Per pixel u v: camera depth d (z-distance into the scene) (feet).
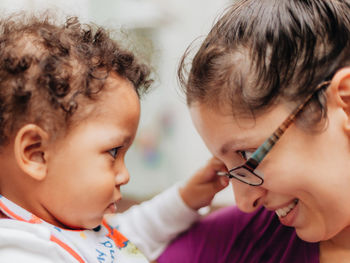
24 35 2.34
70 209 2.31
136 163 6.81
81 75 2.26
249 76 2.17
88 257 2.37
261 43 2.18
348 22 2.22
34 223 2.25
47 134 2.17
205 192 3.15
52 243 2.15
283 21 2.20
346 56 2.16
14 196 2.31
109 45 2.57
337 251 2.61
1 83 2.16
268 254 2.83
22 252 2.09
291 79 2.14
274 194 2.38
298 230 2.45
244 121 2.21
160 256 3.15
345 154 2.21
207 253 3.02
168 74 6.26
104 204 2.36
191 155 6.61
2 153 2.22
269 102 2.15
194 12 6.07
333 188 2.22
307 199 2.29
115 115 2.33
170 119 6.61
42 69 2.16
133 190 6.70
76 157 2.24
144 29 6.15
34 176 2.20
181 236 3.25
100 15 5.76
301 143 2.19
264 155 2.21
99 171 2.29
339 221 2.32
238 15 2.38
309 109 2.15
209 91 2.26
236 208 3.24
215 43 2.34
